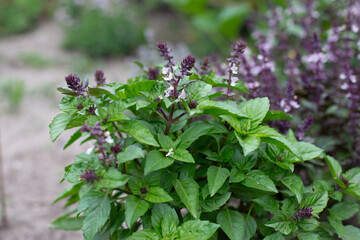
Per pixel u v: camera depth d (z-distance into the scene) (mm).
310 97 3527
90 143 2074
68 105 2166
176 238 1978
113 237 2352
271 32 4934
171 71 2166
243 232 2186
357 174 2484
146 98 2164
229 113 2109
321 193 2217
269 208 2217
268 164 2324
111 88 2131
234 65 2365
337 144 3363
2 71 9117
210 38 9828
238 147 2352
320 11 4988
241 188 2326
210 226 1957
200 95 2193
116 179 1835
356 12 4098
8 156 5652
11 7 12117
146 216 2191
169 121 2199
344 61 3791
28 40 11445
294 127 3236
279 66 4559
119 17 10859
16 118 6938
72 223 2842
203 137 2395
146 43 10711
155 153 2064
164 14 12656
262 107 2217
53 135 2078
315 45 3451
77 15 11617
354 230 2393
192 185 2104
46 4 13156
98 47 10172
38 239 3883
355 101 3213
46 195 4715
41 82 8492
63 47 10742
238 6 8625
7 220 4180
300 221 2164
